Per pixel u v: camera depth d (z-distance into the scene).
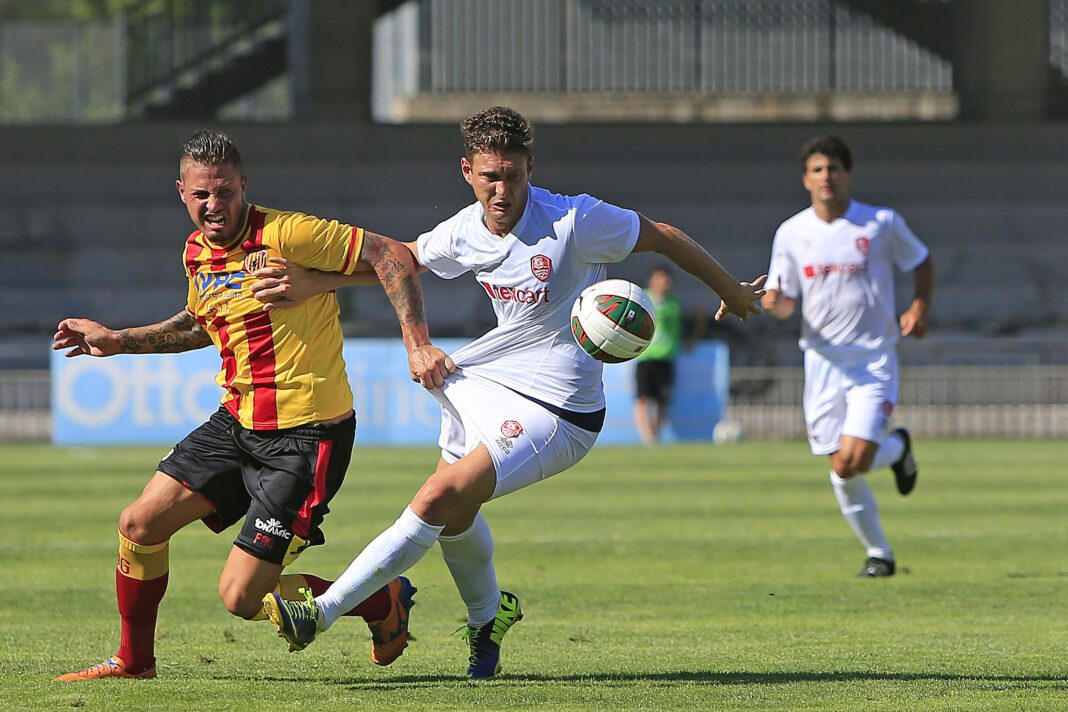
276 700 16.23
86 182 114.00
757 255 107.75
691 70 129.38
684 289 106.19
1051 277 105.94
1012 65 116.75
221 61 126.31
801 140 117.19
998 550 32.59
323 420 17.28
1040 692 16.78
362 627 22.97
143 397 63.97
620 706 15.91
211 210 16.86
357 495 43.66
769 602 25.45
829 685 17.31
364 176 113.19
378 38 151.50
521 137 16.77
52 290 103.88
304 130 115.69
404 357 63.88
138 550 17.44
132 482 47.47
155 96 126.19
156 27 125.81
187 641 21.22
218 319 17.38
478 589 18.38
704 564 30.50
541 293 17.34
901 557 31.50
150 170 114.38
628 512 40.53
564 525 37.62
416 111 128.50
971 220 110.31
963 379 70.50
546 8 128.88
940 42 125.88
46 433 68.69
